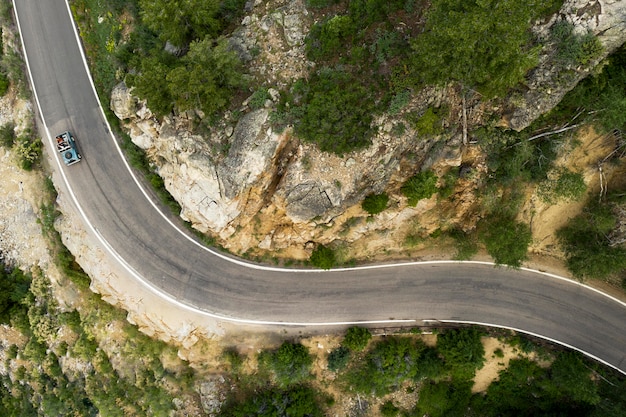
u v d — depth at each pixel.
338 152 29.91
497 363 39.69
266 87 31.25
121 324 41.62
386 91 29.72
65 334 44.06
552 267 38.19
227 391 41.22
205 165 31.50
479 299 39.06
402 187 33.12
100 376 43.16
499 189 33.56
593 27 25.77
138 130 36.41
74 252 39.88
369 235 37.03
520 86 28.73
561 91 28.00
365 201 33.12
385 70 29.77
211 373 41.22
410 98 29.33
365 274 39.38
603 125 29.78
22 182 42.59
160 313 38.97
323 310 39.38
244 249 38.28
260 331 39.53
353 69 30.16
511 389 40.31
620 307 37.72
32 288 43.44
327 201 31.80
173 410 42.06
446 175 33.28
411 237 37.41
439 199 34.44
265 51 31.59
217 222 33.47
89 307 42.31
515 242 34.16
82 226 39.72
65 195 40.03
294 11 31.48
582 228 35.00
